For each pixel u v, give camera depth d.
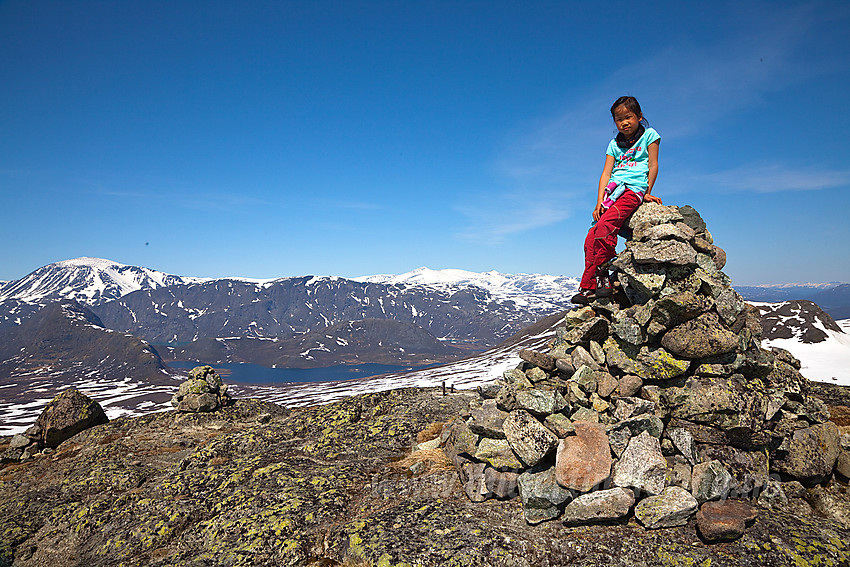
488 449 3.03
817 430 2.95
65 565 3.12
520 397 2.95
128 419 6.45
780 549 2.39
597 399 2.98
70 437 6.21
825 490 2.88
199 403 6.46
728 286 2.96
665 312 2.85
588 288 3.14
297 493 3.33
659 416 2.84
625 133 3.06
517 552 2.55
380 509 3.10
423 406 5.03
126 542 3.15
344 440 4.34
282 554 2.83
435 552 2.60
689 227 3.02
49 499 3.91
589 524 2.67
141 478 4.19
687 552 2.43
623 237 3.29
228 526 3.13
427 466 3.56
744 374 2.95
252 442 4.49
